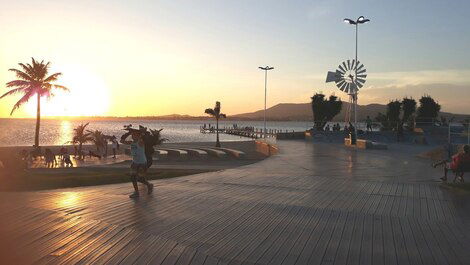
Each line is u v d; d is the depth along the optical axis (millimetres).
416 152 28281
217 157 32594
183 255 5984
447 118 57438
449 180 14055
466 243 6691
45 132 122125
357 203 9812
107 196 10523
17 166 16156
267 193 11016
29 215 8336
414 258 5941
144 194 10805
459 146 22062
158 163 27469
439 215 8688
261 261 5746
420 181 13734
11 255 6062
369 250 6273
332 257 5938
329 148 32594
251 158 32156
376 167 18406
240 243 6562
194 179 13703
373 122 58625
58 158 35969
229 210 8891
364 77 39500
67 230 7258
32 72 44688
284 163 20344
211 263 5688
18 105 44312
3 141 73375
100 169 23094
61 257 5961
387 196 10820
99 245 6457
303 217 8328
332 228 7516
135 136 10961
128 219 8016
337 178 14172
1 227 7461
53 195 10711
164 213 8570
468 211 9125
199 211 8781
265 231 7270
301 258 5883
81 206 9219
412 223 7949
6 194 10938
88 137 40031
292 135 51562
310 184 12695
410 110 60406
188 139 79375
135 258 5879
